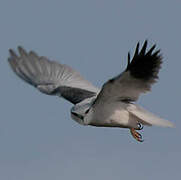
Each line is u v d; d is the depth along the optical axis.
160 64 12.55
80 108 13.44
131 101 13.04
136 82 12.56
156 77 12.64
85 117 13.32
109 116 13.26
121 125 13.44
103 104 13.09
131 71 12.28
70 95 15.13
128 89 12.72
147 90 12.74
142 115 13.25
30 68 16.05
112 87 12.59
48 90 15.45
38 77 15.91
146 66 12.41
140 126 13.59
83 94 15.09
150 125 13.38
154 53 12.33
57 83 15.79
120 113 13.26
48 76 15.95
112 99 12.99
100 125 13.53
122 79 12.41
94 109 13.19
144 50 12.20
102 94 12.78
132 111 13.27
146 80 12.61
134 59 12.17
